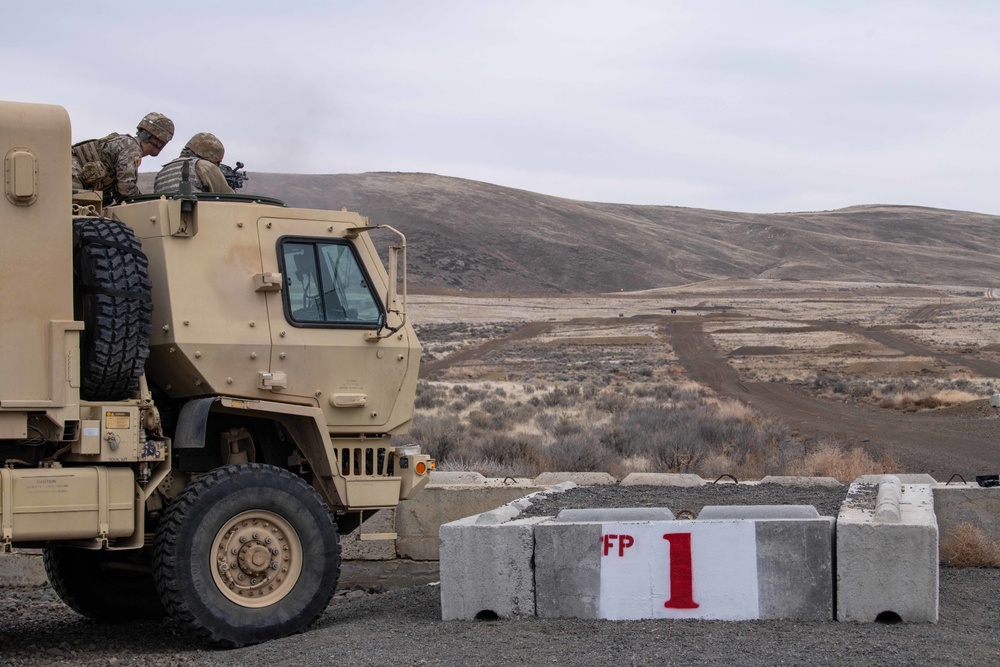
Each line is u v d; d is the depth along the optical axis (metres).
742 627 7.77
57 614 10.73
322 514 9.04
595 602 8.30
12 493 8.00
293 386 9.37
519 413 45.50
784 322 142.88
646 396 62.59
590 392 62.12
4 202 8.09
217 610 8.53
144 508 8.81
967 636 7.39
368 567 13.17
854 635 7.34
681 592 8.16
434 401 54.25
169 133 10.78
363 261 9.84
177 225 9.09
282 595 8.84
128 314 8.41
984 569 10.62
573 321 151.88
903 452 30.20
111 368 8.38
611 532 8.32
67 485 8.18
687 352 108.12
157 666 7.97
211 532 8.58
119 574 10.22
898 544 7.81
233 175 11.18
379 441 9.84
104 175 9.94
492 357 109.06
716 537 8.15
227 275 9.23
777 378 78.25
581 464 25.25
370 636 8.12
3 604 11.19
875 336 120.56
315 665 7.34
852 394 60.50
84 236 8.48
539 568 8.42
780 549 8.03
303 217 9.62
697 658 6.89
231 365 9.12
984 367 83.62
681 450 26.41
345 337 9.60
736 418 41.44
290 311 9.42
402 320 9.85
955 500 11.77
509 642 7.59
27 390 8.07
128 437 8.48
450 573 8.57
